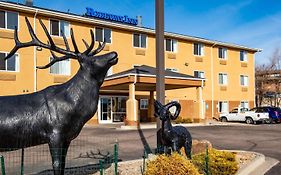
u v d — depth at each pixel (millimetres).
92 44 6625
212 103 38188
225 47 40031
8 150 6195
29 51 25672
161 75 10219
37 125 6184
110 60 6574
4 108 6156
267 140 17703
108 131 21375
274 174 9180
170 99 34781
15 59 25109
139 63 32531
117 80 24781
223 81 39625
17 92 25078
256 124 31750
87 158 10703
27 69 25547
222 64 39594
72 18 27734
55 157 6203
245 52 42344
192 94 36562
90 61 6508
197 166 7516
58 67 27312
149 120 31906
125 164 9039
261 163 10688
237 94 40969
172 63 34938
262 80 51969
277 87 51625
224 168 7844
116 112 31766
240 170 8867
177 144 7586
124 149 13547
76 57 6555
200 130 23344
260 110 33375
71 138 6496
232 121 34844
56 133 6219
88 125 27188
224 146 15180
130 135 18984
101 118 30672
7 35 24656
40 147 13258
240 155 11555
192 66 36625
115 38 30953
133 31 32188
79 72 6566
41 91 6527
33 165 9703
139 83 24453
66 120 6305
